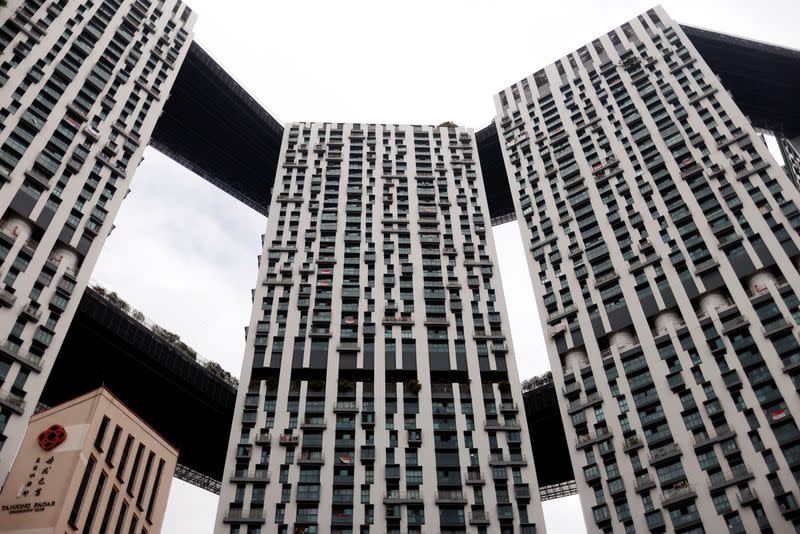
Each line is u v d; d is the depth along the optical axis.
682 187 88.88
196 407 95.38
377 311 87.38
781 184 82.69
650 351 75.31
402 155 113.19
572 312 83.75
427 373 81.19
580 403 75.19
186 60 112.94
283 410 75.81
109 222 78.38
